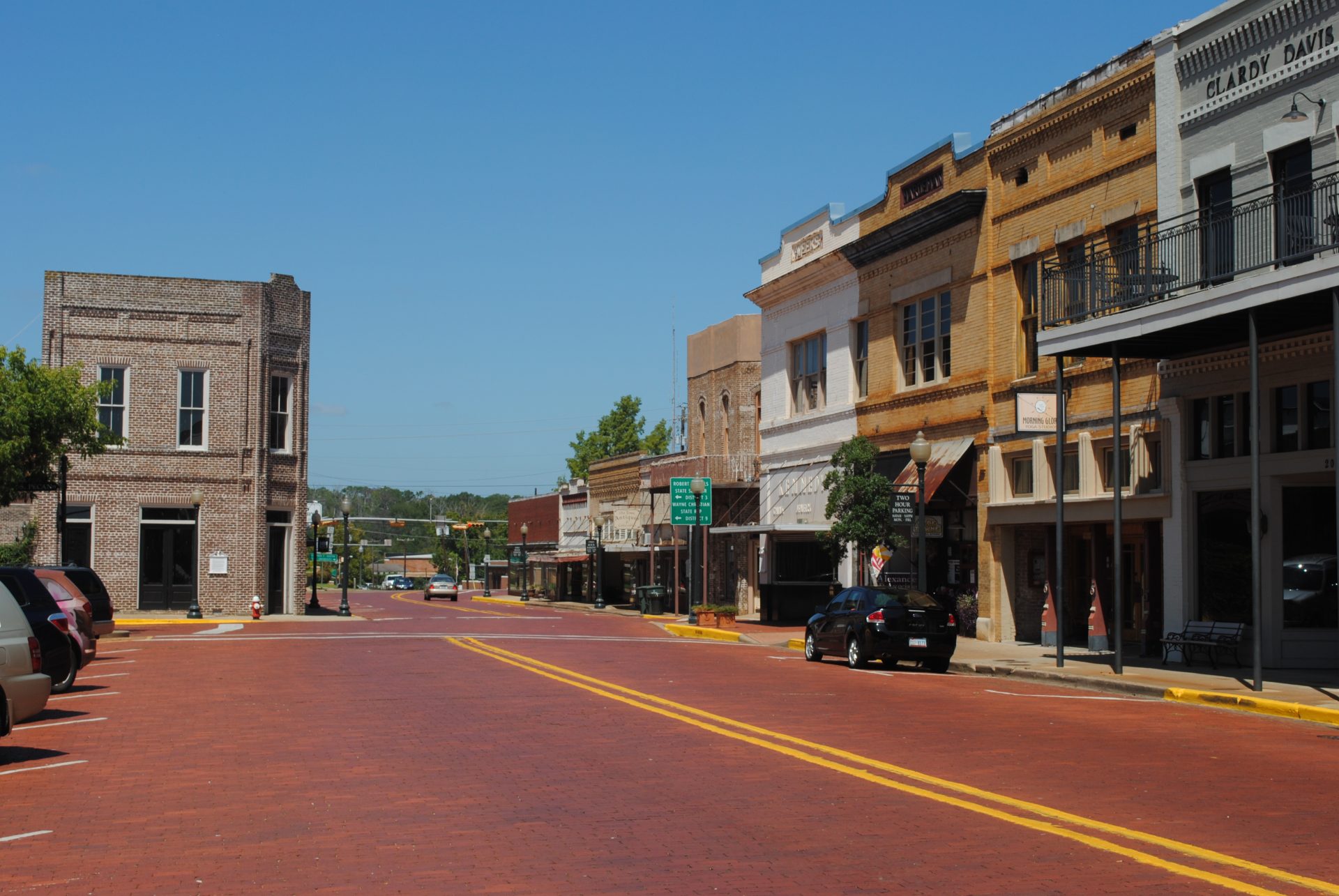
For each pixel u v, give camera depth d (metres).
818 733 14.70
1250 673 21.33
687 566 54.25
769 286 43.88
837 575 38.75
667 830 9.53
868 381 37.69
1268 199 20.03
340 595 93.62
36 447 32.81
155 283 45.72
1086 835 9.23
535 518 84.81
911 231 34.34
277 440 48.03
